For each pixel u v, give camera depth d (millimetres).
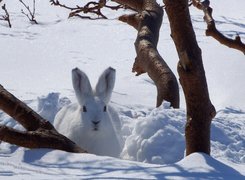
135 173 9391
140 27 17422
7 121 14188
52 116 14938
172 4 10250
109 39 29641
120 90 20062
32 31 30500
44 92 19172
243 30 32531
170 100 14805
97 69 23766
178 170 9562
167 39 28891
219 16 37594
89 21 33719
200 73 10297
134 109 17469
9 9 36188
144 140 12094
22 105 12289
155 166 9930
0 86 12602
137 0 18734
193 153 10258
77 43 28484
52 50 26781
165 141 12070
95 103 12711
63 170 9695
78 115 12922
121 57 26109
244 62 24438
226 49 26797
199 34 30547
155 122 12391
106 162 10289
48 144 11398
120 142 13555
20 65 23844
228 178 9188
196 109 10438
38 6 37375
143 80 21828
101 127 12523
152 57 15828
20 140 11445
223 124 14430
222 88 21125
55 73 22844
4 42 27547
